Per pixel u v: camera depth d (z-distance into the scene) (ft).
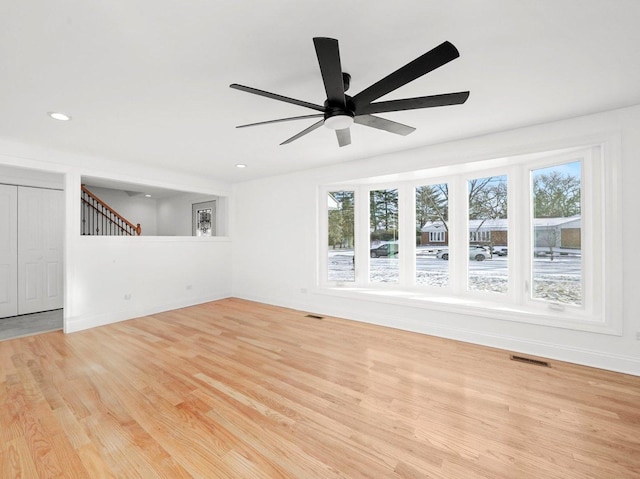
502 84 6.75
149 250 14.80
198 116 8.39
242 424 6.02
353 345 10.35
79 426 5.93
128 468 4.88
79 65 5.90
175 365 8.73
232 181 18.17
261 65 6.00
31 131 9.49
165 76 6.35
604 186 8.30
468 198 12.21
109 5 4.33
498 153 9.86
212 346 10.27
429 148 11.29
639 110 7.86
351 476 4.73
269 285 16.87
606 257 8.28
